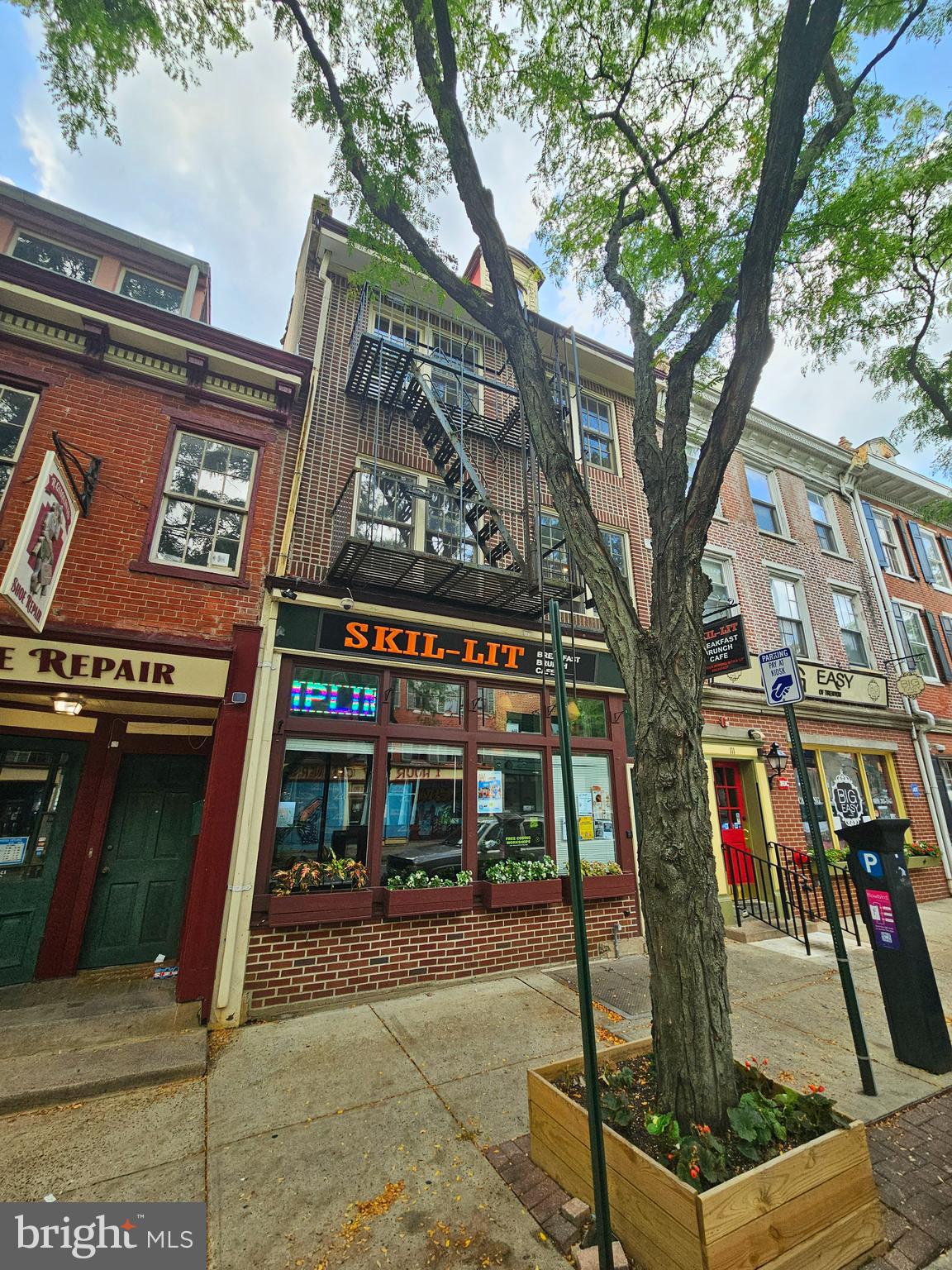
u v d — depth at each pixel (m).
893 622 12.47
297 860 5.43
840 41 4.89
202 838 5.05
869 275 5.59
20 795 5.55
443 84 4.37
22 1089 3.49
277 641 5.76
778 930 7.64
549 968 6.21
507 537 6.54
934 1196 2.72
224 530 6.18
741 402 3.44
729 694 9.22
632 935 6.97
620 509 9.35
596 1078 2.22
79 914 5.52
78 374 5.88
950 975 6.00
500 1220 2.54
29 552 4.07
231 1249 2.39
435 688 6.58
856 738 10.72
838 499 13.09
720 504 10.92
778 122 3.40
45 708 5.70
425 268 4.79
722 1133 2.49
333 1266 2.31
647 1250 2.15
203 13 4.41
